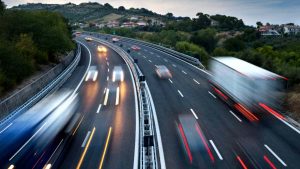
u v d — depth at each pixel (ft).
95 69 167.43
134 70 153.17
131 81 136.46
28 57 144.66
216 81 114.83
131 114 89.71
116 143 69.51
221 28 638.12
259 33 485.97
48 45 164.35
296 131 73.61
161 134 73.61
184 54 192.34
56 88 123.24
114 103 101.45
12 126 81.76
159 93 111.65
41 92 108.88
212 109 91.81
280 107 87.66
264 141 68.28
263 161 59.26
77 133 75.77
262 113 86.28
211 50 382.83
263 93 85.40
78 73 156.66
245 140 69.05
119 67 173.47
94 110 94.12
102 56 222.28
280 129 74.95
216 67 115.34
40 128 79.82
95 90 120.16
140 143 67.31
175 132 74.74
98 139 71.92
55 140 71.87
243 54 168.04
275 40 435.94
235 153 62.95
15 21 158.92
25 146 69.21
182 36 420.77
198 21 613.52
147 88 119.34
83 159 62.18
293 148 64.49
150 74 147.33
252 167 57.11
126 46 286.66
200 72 149.28
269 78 85.10
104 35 419.74
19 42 148.25
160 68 161.48
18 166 59.93
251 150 64.08
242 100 90.48
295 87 106.73
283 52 273.13
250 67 99.30
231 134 72.59
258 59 157.69
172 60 191.72
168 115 87.20
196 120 82.53
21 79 130.31
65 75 141.69
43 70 155.74
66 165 59.88
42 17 182.29
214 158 61.00
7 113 91.61
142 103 90.12
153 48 264.72
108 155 63.72
